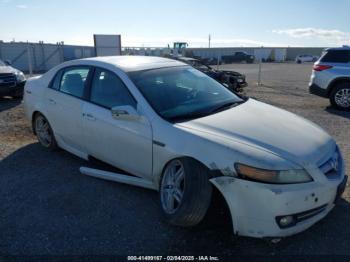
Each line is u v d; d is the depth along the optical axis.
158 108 3.52
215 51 55.38
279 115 3.72
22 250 2.87
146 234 3.08
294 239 2.99
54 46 34.62
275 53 69.38
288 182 2.68
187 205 2.91
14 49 32.16
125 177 3.89
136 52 31.56
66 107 4.51
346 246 2.89
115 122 3.77
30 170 4.53
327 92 9.36
